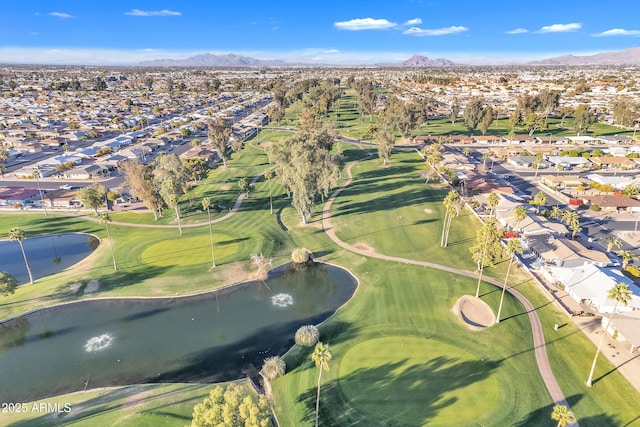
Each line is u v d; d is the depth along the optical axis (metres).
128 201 125.19
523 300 71.62
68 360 59.81
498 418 47.62
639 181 128.62
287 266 87.12
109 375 56.69
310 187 100.50
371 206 118.25
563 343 60.34
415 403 49.91
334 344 61.75
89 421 47.84
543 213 106.50
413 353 58.88
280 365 56.03
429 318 67.12
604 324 62.53
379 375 54.75
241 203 123.19
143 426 46.41
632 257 79.69
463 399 50.41
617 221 105.25
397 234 99.69
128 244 96.25
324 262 88.19
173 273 82.75
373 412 48.75
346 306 71.75
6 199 121.56
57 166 153.25
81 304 73.62
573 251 82.44
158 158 148.50
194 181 144.88
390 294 74.69
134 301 74.38
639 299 65.50
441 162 159.25
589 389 51.84
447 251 91.06
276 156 118.00
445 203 90.06
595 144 194.75
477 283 77.50
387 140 162.75
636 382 52.66
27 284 80.62
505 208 107.31
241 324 68.00
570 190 129.25
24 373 57.28
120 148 189.88
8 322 68.81
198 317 70.00
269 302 74.44
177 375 56.62
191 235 100.88
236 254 90.56
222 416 40.25
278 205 121.19
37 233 104.00
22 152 185.38
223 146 161.88
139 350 61.84
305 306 73.06
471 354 58.41
